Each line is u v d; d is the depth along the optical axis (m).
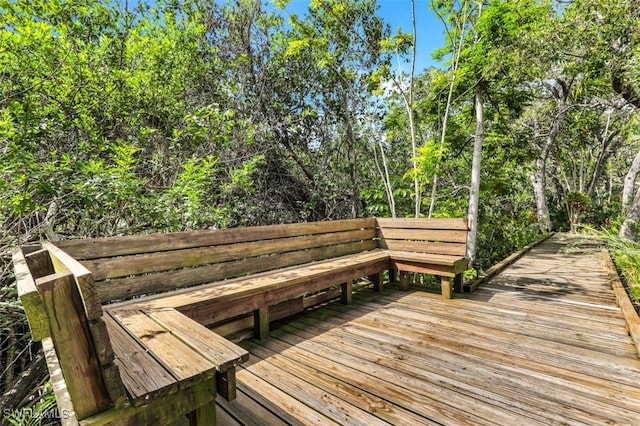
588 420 1.50
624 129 9.63
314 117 7.08
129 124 4.35
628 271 3.91
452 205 7.27
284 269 2.99
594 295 3.44
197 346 1.36
